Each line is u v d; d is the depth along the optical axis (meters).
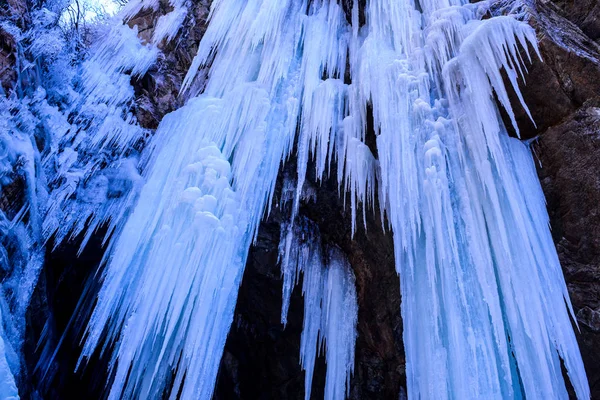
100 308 5.44
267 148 6.15
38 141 5.77
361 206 6.32
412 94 5.39
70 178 6.04
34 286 5.45
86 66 6.84
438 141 4.93
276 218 6.64
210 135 6.21
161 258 5.31
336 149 6.12
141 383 5.96
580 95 4.83
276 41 6.87
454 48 5.44
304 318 6.42
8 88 5.34
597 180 4.48
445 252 4.51
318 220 6.78
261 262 6.73
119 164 6.63
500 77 4.80
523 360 3.94
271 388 7.68
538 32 5.02
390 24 6.44
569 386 4.26
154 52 7.61
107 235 6.27
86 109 6.52
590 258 4.45
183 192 5.55
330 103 6.22
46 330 6.00
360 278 6.53
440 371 4.23
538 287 4.09
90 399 7.31
